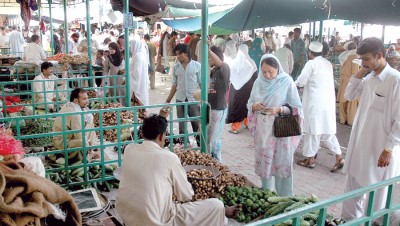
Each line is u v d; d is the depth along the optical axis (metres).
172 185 2.88
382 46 3.09
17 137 3.81
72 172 4.27
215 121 5.12
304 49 9.88
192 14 10.94
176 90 6.13
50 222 2.71
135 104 7.97
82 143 4.11
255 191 3.80
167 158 2.83
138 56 7.61
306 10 6.69
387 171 3.27
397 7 5.50
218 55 5.09
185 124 4.70
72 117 4.48
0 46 16.12
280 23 7.33
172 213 2.89
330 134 5.54
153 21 9.51
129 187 2.82
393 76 3.06
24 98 9.20
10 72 9.95
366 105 3.29
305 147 5.68
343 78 8.29
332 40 17.19
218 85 5.07
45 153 4.02
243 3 6.95
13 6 18.94
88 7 9.05
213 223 3.05
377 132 3.20
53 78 7.77
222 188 3.84
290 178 3.99
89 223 3.12
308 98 5.50
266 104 3.87
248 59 6.94
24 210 2.22
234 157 6.18
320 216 1.94
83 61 9.12
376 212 2.25
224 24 7.70
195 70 5.68
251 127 4.06
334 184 5.15
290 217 1.76
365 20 6.14
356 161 3.39
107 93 8.96
